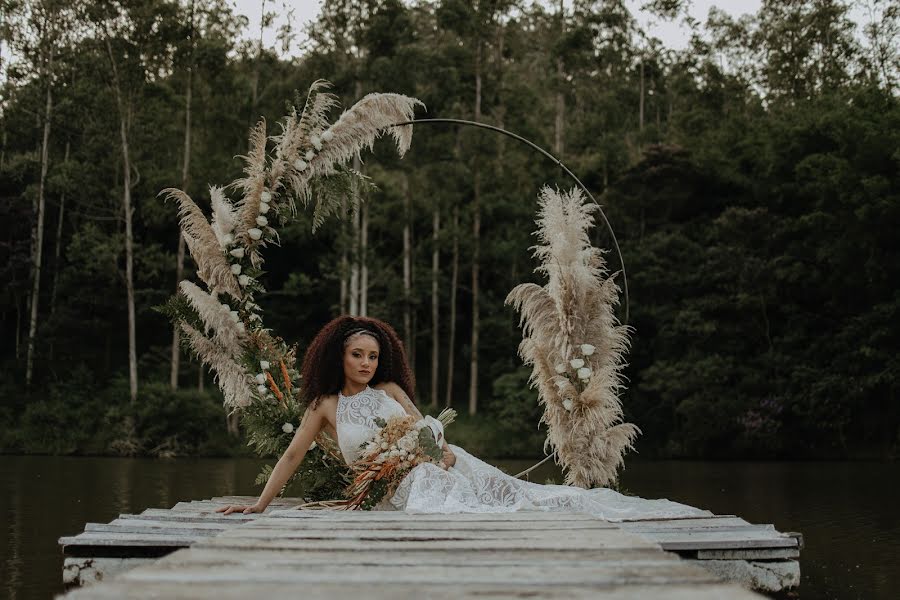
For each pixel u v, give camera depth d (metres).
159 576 2.11
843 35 42.75
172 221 34.09
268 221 6.93
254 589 1.90
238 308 6.60
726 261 31.00
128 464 21.25
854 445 28.75
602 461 6.65
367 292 34.72
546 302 6.86
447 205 33.53
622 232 34.34
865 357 28.47
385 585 2.01
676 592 1.88
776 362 29.73
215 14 32.00
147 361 34.75
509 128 34.28
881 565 6.23
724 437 29.03
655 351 31.72
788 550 4.13
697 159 35.69
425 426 4.99
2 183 34.38
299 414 6.35
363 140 7.02
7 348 36.06
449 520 3.82
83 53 31.16
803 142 33.00
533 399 29.09
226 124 32.22
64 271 33.81
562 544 2.82
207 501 5.93
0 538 7.27
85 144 32.31
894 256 29.03
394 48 29.89
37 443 27.69
